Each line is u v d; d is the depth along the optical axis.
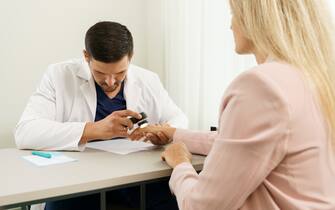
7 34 2.13
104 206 0.92
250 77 0.68
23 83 2.20
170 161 1.00
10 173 0.95
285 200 0.67
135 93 1.69
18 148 1.31
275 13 0.71
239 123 0.67
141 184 1.01
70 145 1.24
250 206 0.70
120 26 1.42
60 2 2.29
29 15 2.19
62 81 1.58
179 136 1.25
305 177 0.67
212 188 0.70
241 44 0.79
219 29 2.02
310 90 0.69
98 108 1.60
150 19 2.65
